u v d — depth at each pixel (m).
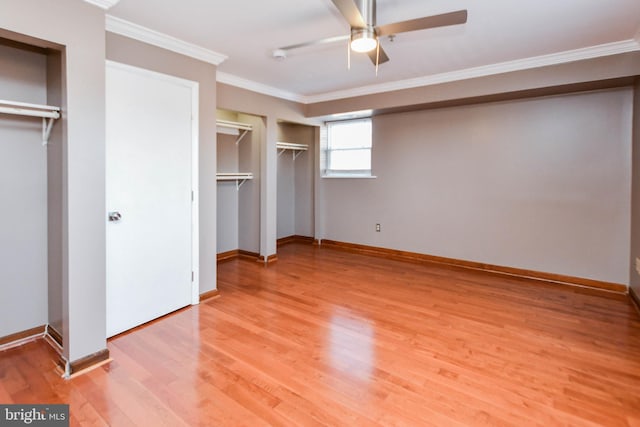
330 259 5.13
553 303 3.40
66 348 2.20
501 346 2.56
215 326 2.87
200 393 2.00
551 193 4.05
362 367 2.28
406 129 5.07
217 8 2.46
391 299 3.50
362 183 5.57
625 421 1.78
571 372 2.22
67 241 2.16
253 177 5.08
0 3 1.81
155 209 2.94
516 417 1.81
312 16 2.58
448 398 1.97
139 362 2.33
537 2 2.37
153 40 2.84
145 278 2.89
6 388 2.04
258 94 4.53
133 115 2.74
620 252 3.70
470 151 4.56
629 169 3.61
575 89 3.66
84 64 2.14
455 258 4.79
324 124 5.92
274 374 2.19
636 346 2.56
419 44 3.12
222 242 5.14
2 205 2.42
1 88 2.34
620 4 2.40
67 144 2.11
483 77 3.87
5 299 2.47
